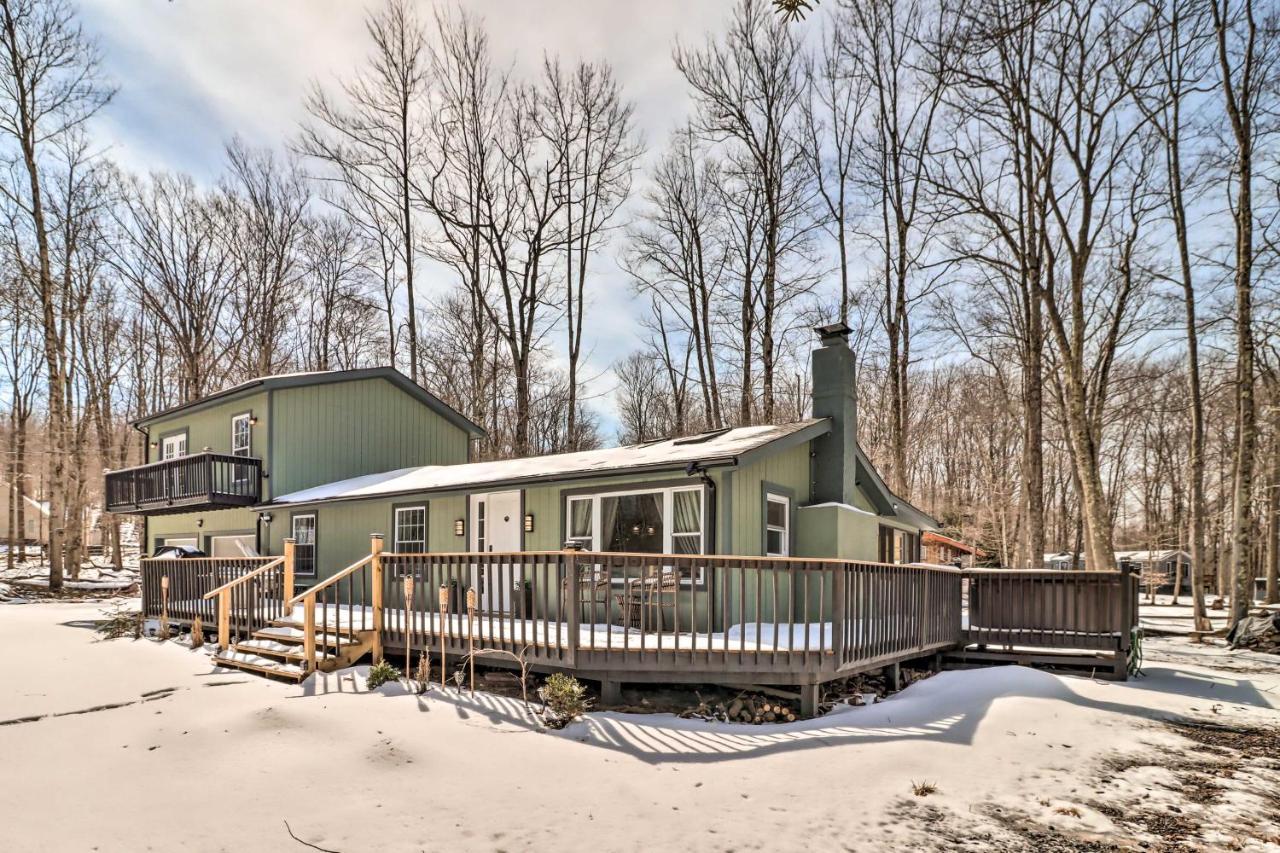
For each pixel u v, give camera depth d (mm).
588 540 10414
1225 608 24344
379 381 18500
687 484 9406
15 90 20328
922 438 35844
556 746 5301
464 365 31062
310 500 14602
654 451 10953
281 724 5699
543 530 11039
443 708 6266
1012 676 7992
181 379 30484
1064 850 3791
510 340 24906
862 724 6207
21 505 27094
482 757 5043
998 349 23812
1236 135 14297
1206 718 6875
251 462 16109
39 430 32719
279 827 3865
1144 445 35906
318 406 17078
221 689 7121
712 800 4367
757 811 4211
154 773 4680
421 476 14227
